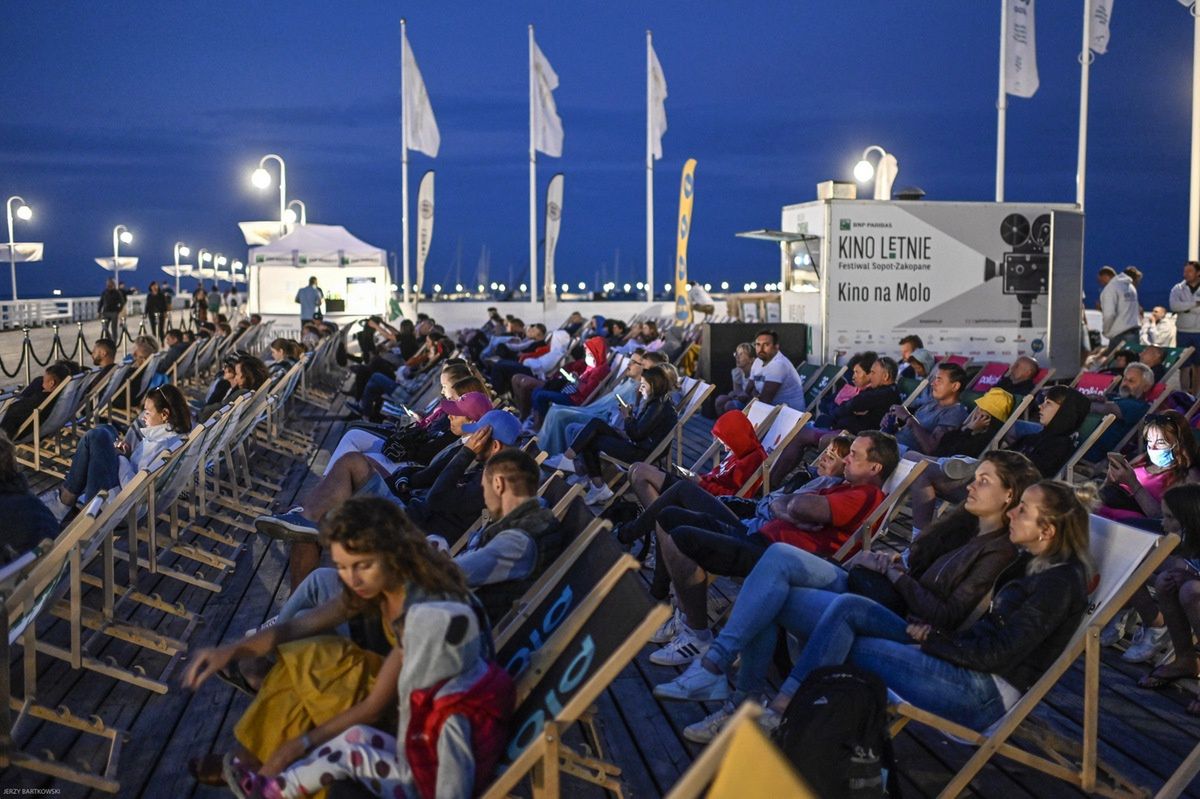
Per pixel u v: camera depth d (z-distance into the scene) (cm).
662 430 849
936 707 387
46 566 407
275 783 306
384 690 314
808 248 1585
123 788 409
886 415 942
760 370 1156
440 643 292
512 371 1511
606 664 289
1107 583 404
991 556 411
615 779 404
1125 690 515
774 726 396
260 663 391
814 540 532
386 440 816
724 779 189
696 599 522
